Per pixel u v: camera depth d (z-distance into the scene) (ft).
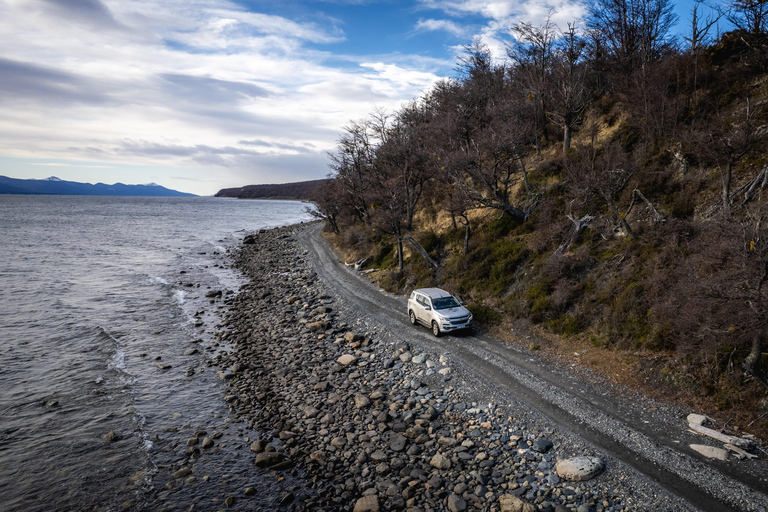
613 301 56.13
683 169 65.92
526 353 54.85
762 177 52.70
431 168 96.27
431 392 47.06
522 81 116.16
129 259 152.87
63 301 92.53
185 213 487.61
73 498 32.09
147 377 54.90
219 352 64.34
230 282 116.98
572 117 100.99
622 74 97.55
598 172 70.13
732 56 77.36
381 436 38.65
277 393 49.08
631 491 28.81
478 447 35.83
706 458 31.55
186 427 42.63
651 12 106.11
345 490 31.78
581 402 41.45
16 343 66.39
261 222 359.66
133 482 33.94
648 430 35.96
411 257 103.60
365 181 131.64
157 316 83.35
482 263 80.94
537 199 86.28
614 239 65.72
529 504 27.61
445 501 29.55
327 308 82.33
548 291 65.51
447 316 62.28
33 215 380.78
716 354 40.11
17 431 41.60
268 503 31.07
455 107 124.36
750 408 36.04
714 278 38.81
